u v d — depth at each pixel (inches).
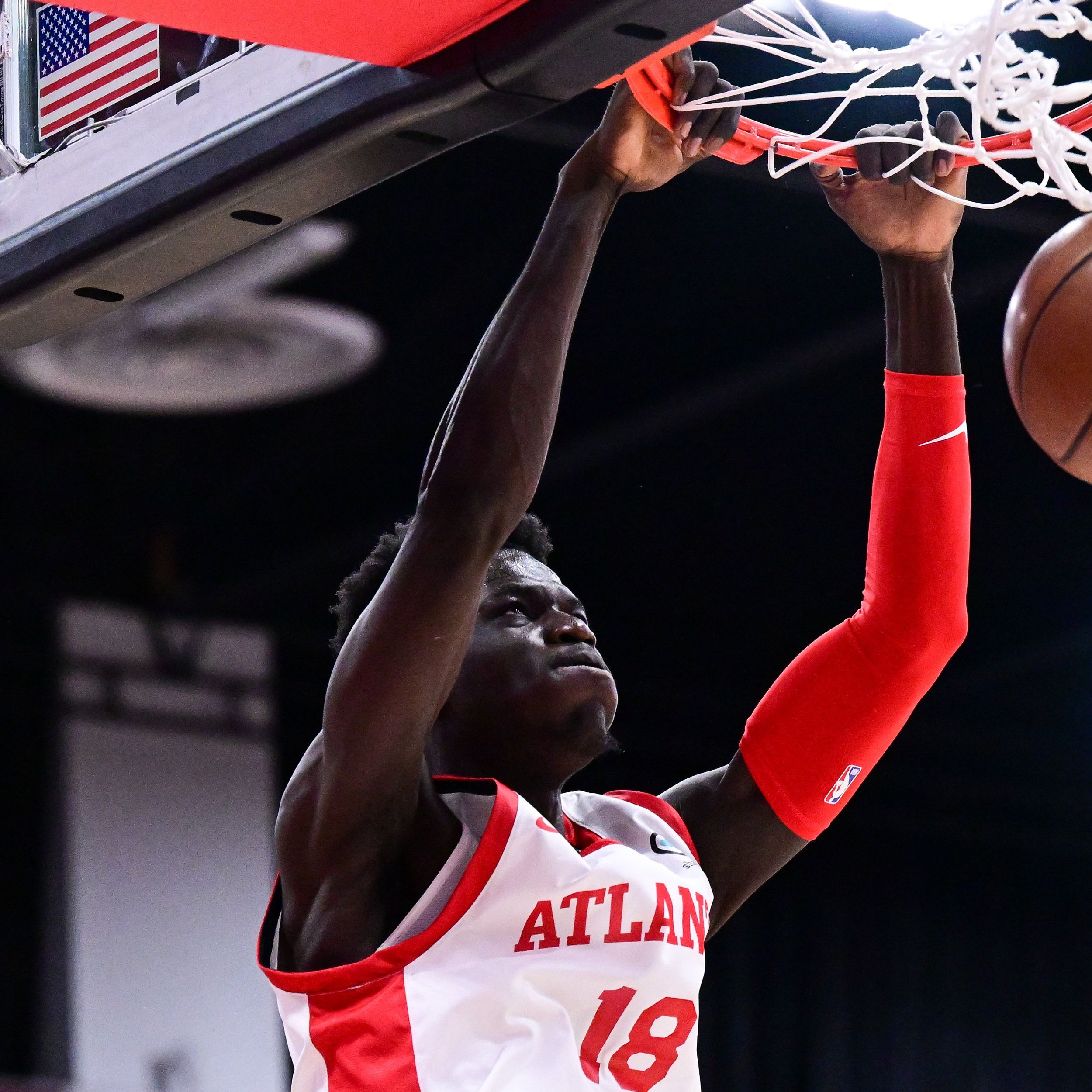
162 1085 348.5
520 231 318.3
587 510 397.1
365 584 126.2
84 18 122.8
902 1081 433.1
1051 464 381.1
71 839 359.6
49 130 124.1
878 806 454.3
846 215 122.3
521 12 94.5
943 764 459.5
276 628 393.4
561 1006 98.8
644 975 100.0
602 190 105.3
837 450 378.9
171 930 360.8
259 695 386.9
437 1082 94.3
